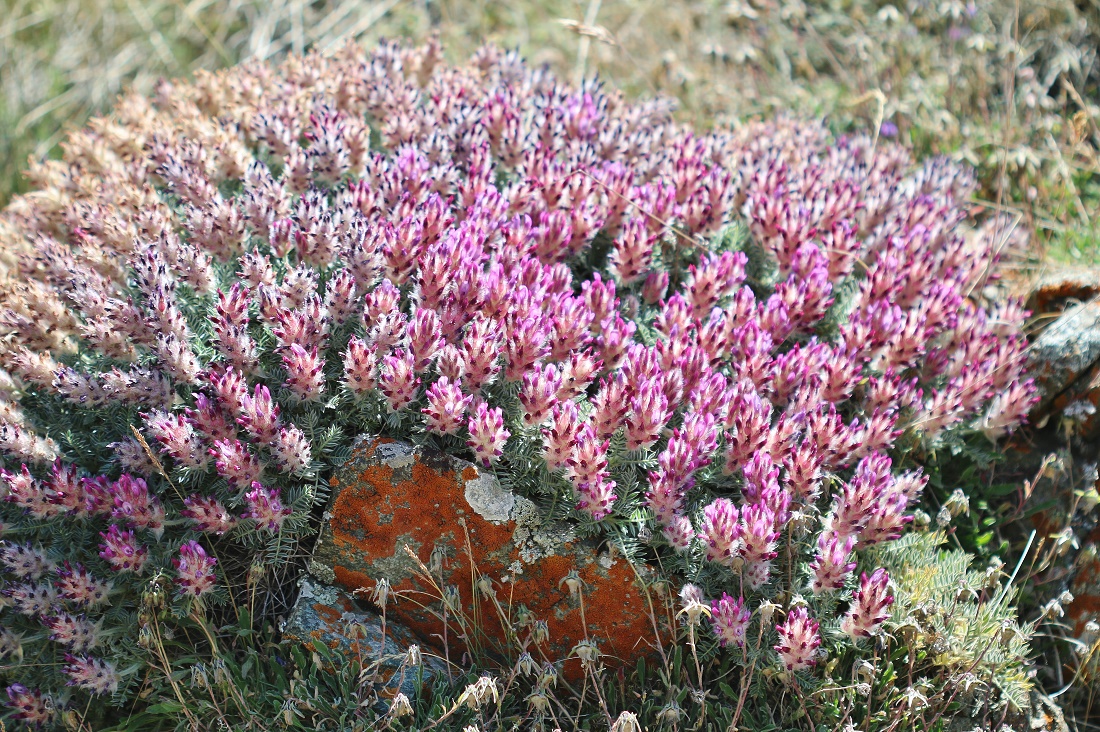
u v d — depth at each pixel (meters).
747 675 1.21
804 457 1.22
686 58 1.89
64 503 1.21
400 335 1.24
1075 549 1.31
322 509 1.24
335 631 1.22
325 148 1.37
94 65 2.16
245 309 1.24
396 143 1.43
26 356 1.25
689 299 1.32
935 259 1.41
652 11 2.01
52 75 2.11
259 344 1.26
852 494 1.22
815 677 1.22
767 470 1.22
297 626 1.22
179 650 1.23
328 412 1.25
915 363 1.33
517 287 1.27
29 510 1.24
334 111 1.42
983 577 1.27
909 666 1.23
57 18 2.21
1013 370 1.35
